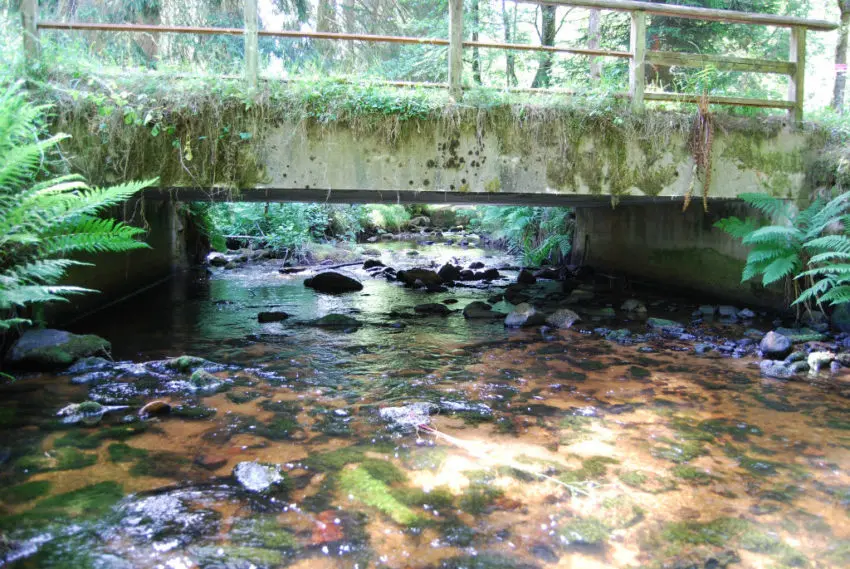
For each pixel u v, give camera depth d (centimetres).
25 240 382
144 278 876
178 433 359
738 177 654
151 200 846
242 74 554
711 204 807
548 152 603
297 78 570
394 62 1290
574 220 1243
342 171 561
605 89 627
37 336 486
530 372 506
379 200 813
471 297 912
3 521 256
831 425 389
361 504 279
